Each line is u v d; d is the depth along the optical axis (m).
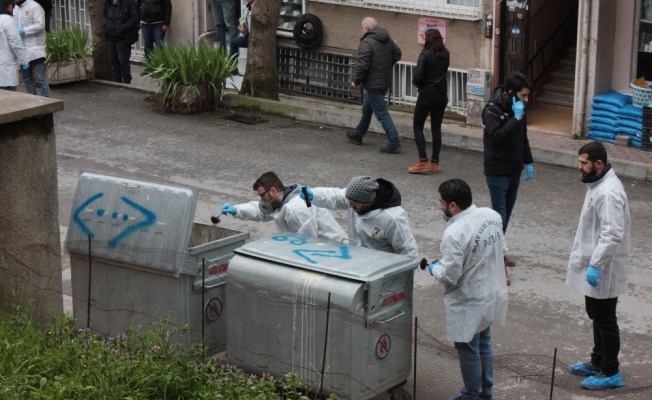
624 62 13.63
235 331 6.21
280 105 14.89
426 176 12.07
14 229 6.84
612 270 6.67
